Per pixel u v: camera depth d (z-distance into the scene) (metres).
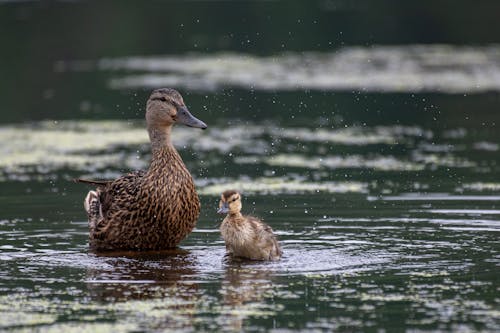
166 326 8.64
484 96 24.88
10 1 42.50
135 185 12.03
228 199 11.16
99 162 18.06
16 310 9.12
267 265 10.77
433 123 21.61
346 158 18.11
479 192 14.69
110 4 39.91
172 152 12.20
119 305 9.27
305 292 9.61
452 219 12.93
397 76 27.91
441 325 8.57
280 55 32.66
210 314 8.95
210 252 11.66
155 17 36.28
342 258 10.98
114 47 33.56
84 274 10.48
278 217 13.25
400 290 9.61
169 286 9.92
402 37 33.75
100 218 12.09
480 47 32.19
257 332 8.45
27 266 10.87
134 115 23.34
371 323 8.63
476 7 37.84
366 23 34.94
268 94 25.66
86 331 8.51
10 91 26.50
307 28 34.19
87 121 22.55
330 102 24.47
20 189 15.66
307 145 19.64
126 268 10.79
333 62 30.61
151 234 11.88
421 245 11.55
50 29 35.94
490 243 11.59
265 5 38.75
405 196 14.53
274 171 16.98
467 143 19.30
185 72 29.34
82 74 29.19
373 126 21.58
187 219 12.10
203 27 34.66
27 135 20.84
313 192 15.04
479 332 8.36
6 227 12.95
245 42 33.78
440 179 15.83
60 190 15.59
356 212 13.48
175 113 12.43
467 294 9.45
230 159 18.27
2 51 32.53
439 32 34.31
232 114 23.58
